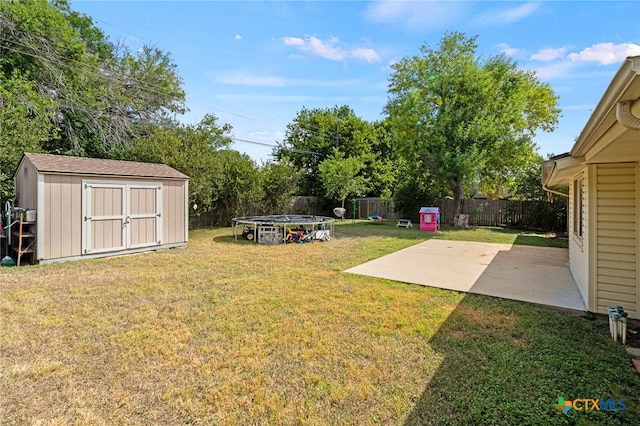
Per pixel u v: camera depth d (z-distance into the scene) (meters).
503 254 7.84
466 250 8.42
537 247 8.97
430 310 3.95
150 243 8.02
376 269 6.16
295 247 8.80
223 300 4.31
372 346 3.00
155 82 15.23
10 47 10.32
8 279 5.24
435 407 2.14
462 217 14.38
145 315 3.77
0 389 2.33
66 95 11.27
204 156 11.51
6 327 3.40
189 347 2.98
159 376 2.51
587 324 3.56
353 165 18.41
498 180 14.19
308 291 4.72
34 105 9.51
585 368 2.61
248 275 5.67
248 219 10.51
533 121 15.91
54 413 2.09
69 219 6.61
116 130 12.52
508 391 2.30
